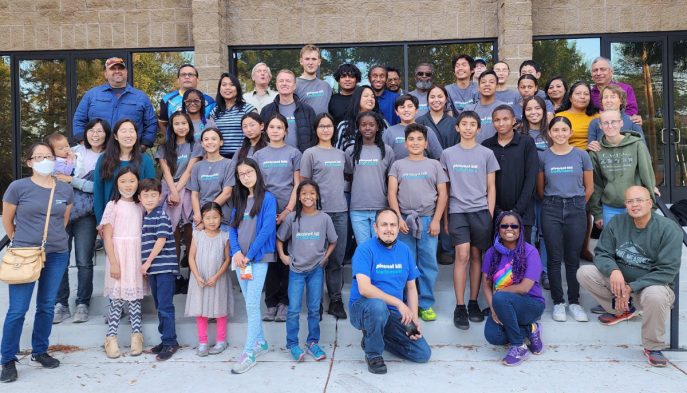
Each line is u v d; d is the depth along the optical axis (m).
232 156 5.77
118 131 5.05
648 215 4.62
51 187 4.57
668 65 8.64
